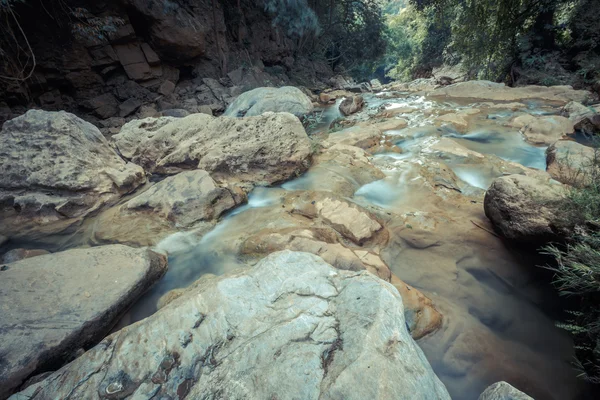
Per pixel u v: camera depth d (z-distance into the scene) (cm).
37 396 177
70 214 434
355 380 153
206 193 421
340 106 1068
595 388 210
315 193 434
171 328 201
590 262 210
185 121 581
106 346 199
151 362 185
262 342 181
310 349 174
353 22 2528
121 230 394
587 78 1121
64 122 491
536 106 855
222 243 363
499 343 247
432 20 2514
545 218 289
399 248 346
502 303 281
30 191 446
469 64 1614
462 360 234
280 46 1972
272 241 334
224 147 518
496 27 1395
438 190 456
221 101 1257
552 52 1284
